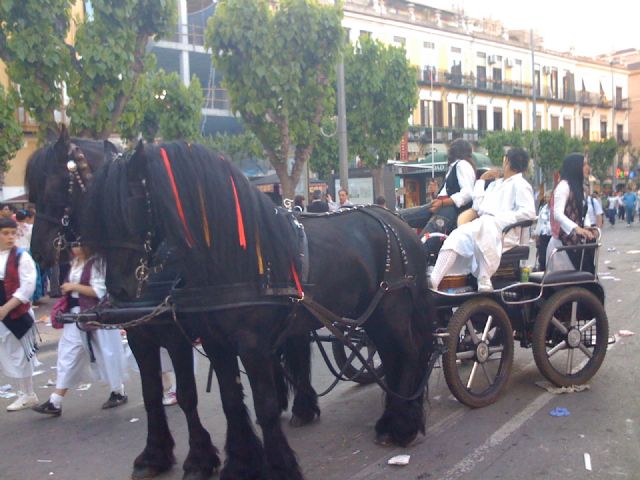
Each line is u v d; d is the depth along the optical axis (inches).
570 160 251.0
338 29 526.0
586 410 203.9
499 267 223.0
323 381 259.1
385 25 1382.9
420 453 177.0
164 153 144.2
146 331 165.5
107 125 426.6
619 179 1950.1
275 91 509.4
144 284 146.9
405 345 186.7
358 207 189.2
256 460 159.8
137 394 255.3
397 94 817.5
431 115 1491.1
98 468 181.9
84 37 402.3
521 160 223.3
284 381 203.6
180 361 165.2
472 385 232.5
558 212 245.6
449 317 220.4
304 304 156.2
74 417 229.8
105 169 143.6
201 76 1080.2
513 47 1692.9
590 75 1969.7
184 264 145.6
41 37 390.3
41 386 274.1
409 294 188.4
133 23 413.7
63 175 166.7
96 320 155.6
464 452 175.8
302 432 200.1
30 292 233.5
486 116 1628.9
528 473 160.9
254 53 502.0
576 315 233.3
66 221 167.8
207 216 143.5
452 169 241.4
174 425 213.3
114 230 139.8
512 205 221.0
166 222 141.3
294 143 554.6
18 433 214.5
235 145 975.6
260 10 502.3
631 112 2186.3
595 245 239.3
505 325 216.1
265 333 151.7
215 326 149.2
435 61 1503.4
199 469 165.9
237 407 161.0
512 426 192.7
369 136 821.9
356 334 211.6
